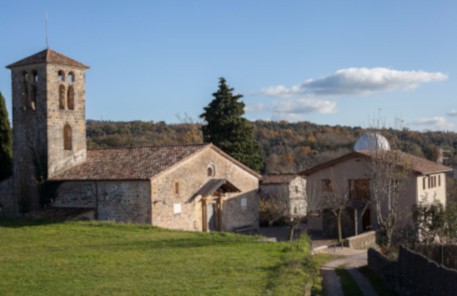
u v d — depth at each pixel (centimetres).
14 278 2020
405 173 4162
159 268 2236
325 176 4884
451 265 2931
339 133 12294
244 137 5991
